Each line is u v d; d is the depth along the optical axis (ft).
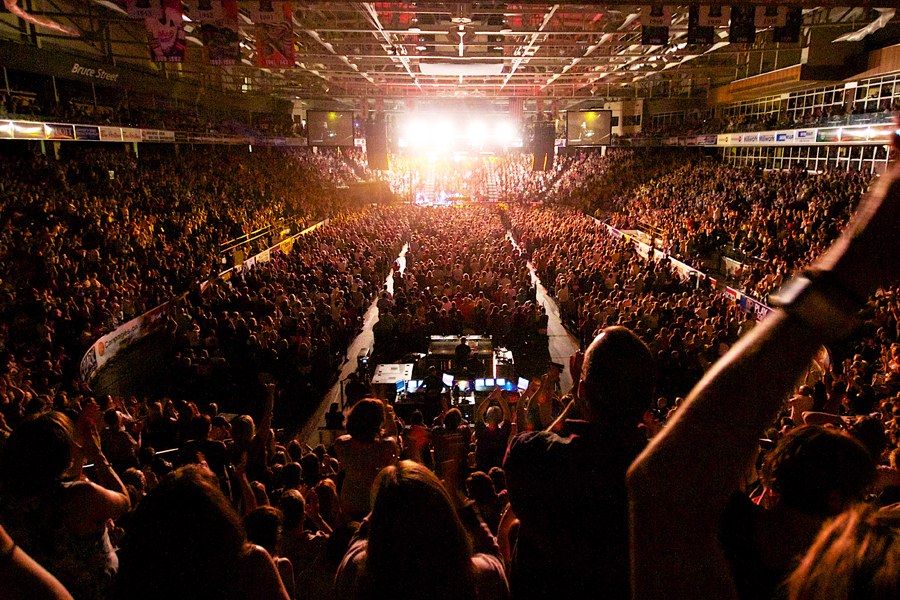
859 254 2.44
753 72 134.31
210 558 5.46
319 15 98.89
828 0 56.29
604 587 5.41
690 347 48.14
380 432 14.26
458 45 104.42
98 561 8.77
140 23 113.09
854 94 103.60
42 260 58.90
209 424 25.96
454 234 107.76
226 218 101.09
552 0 59.62
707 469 2.60
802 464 5.05
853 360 43.98
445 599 5.00
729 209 98.89
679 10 87.97
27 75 91.61
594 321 58.80
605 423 5.68
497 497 17.07
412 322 58.03
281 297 62.95
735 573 5.32
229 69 140.97
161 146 133.39
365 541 7.17
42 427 8.27
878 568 2.79
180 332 57.57
